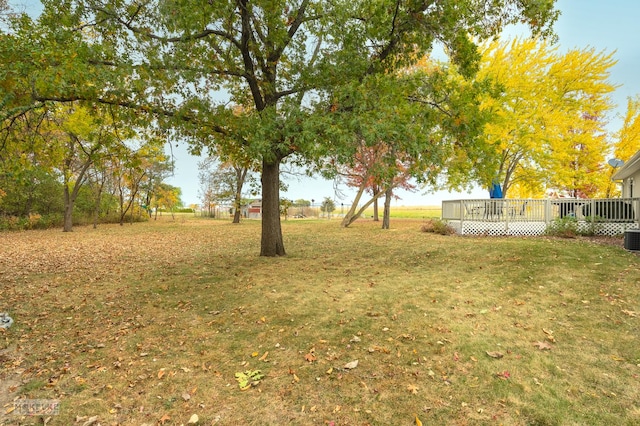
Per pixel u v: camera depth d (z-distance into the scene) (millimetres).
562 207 14938
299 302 6016
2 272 9016
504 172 22031
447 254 10297
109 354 4262
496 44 19000
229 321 5273
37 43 6305
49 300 6520
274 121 7551
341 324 4973
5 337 4816
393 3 7965
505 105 18797
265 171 10859
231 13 7984
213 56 8945
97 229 24531
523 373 3553
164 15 7207
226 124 8969
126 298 6625
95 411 3096
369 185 24625
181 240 16625
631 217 13359
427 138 7816
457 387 3320
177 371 3795
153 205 40531
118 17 8055
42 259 11062
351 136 6855
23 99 6789
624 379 3410
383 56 9055
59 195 28062
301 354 4105
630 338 4281
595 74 18625
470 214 16188
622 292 5934
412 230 20438
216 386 3467
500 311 5352
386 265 9211
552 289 6316
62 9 7676
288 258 10500
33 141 8328
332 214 47031
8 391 3449
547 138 17969
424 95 9227
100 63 7391
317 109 8367
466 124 8781
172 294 6836
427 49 9398
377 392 3266
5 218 23797
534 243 11359
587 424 2771
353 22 8945
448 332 4586
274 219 10969
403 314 5289
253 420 2908
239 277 8031
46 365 3998
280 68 10117
